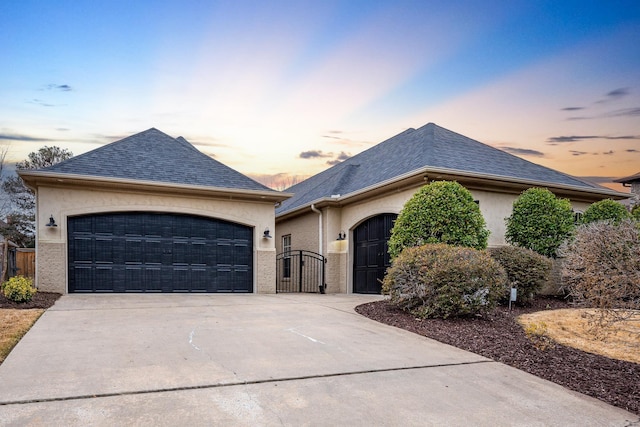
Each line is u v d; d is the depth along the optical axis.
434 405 3.66
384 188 11.84
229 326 6.69
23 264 18.05
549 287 10.34
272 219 12.70
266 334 6.16
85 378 4.03
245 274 12.37
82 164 10.82
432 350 5.48
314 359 4.91
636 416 3.54
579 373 4.63
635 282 4.86
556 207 10.59
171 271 11.41
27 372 4.18
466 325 6.93
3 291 8.19
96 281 10.59
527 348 5.60
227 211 12.11
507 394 3.98
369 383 4.16
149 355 4.88
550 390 4.11
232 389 3.87
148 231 11.24
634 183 21.89
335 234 14.45
